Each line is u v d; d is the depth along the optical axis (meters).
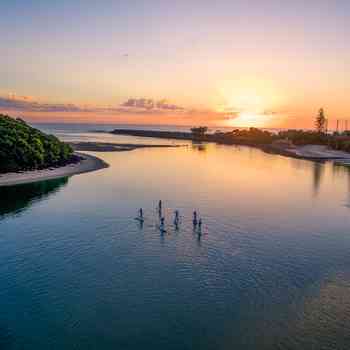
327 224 54.78
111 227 51.56
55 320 28.98
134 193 73.50
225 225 53.44
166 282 35.47
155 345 26.20
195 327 28.34
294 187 84.12
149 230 50.53
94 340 26.66
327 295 33.28
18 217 55.72
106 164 113.94
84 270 37.84
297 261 40.81
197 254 42.44
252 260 40.94
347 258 41.81
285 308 31.08
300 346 26.25
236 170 110.00
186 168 111.81
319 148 194.12
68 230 50.00
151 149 184.75
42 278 35.94
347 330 28.14
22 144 93.50
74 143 192.50
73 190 75.50
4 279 35.59
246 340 26.84
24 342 26.33
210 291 33.84
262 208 63.72
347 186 86.50
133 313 30.12
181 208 62.53
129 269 38.25
